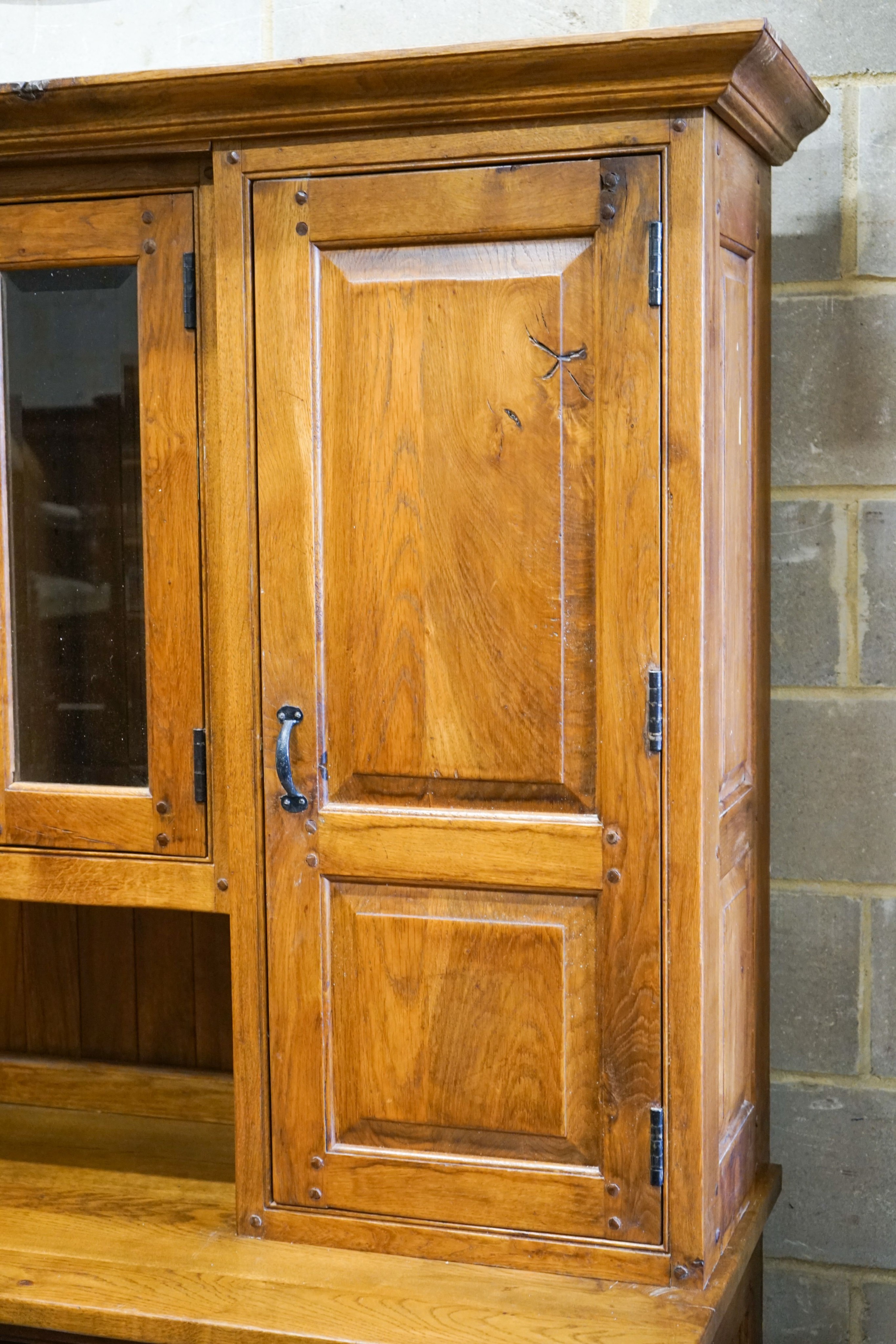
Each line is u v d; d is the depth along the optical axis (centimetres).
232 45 221
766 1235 217
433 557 168
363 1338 158
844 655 208
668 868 163
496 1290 167
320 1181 178
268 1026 178
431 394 166
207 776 181
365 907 174
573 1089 169
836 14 201
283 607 173
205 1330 162
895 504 204
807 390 206
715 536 164
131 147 173
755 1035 198
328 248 168
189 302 176
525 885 168
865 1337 214
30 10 227
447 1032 173
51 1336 172
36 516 186
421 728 170
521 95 157
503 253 163
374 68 157
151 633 181
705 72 151
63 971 229
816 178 203
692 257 156
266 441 171
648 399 158
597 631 163
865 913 209
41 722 187
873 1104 211
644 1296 165
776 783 211
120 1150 214
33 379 184
